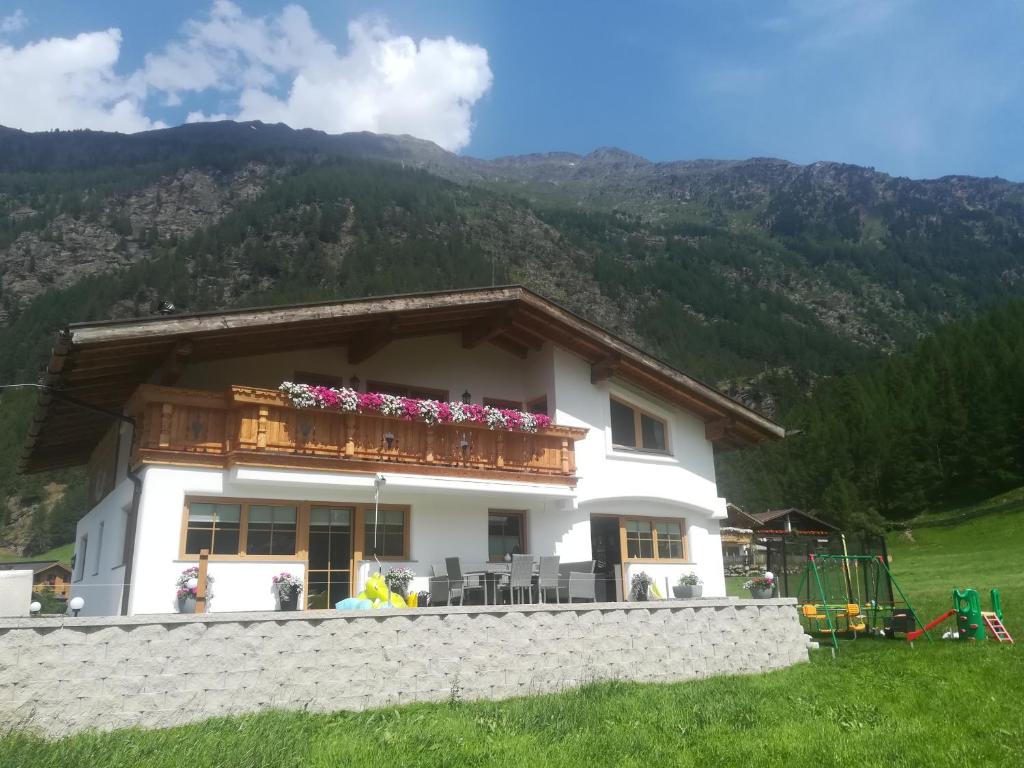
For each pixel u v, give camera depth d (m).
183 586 11.69
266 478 12.53
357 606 10.79
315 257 182.25
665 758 6.95
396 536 14.45
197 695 8.08
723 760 6.89
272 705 8.42
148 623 7.98
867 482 79.62
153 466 12.14
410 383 15.98
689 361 171.00
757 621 12.84
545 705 9.04
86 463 21.12
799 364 173.00
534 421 15.46
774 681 11.21
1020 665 12.07
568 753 7.06
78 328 10.64
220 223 195.12
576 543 16.20
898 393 93.62
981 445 74.12
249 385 14.00
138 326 11.11
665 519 17.97
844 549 18.61
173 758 6.48
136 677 7.82
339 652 8.92
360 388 15.30
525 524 15.88
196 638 8.20
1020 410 73.69
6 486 92.75
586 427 16.44
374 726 7.91
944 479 76.50
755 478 88.25
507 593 13.88
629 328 195.62
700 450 18.62
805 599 20.17
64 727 7.38
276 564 13.00
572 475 15.95
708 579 18.14
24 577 8.20
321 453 13.12
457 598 13.41
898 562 51.94
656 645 11.48
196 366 13.52
